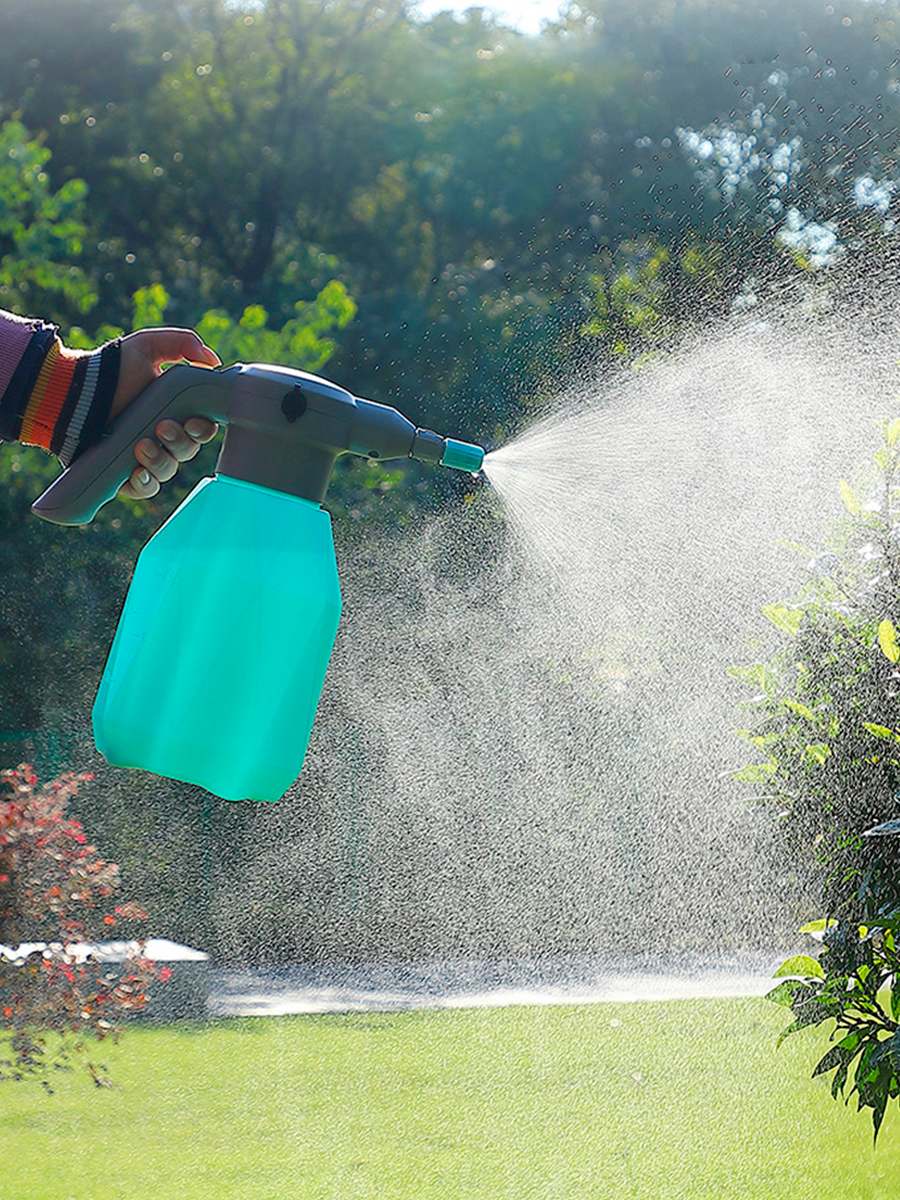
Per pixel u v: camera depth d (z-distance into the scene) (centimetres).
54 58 3378
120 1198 743
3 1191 758
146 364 254
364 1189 756
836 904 543
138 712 238
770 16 2322
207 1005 1388
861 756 530
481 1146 846
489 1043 1195
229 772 240
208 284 3077
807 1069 1012
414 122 3428
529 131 3272
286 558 242
